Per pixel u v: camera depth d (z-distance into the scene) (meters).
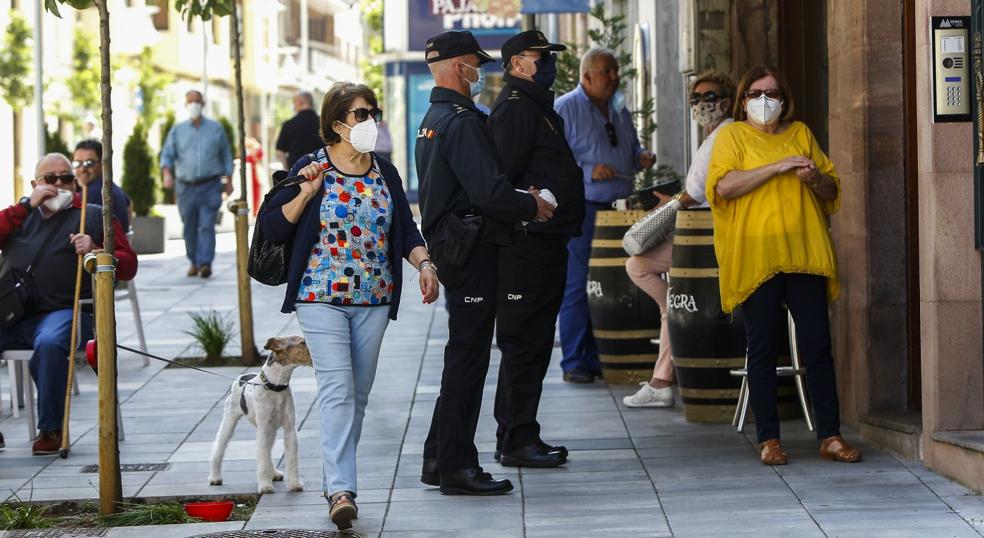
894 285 18.84
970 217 16.44
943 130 16.34
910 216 18.75
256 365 28.11
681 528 14.78
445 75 16.45
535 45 17.84
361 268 15.24
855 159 18.92
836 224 19.78
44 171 20.81
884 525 14.58
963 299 16.55
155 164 63.19
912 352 18.86
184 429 21.39
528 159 17.83
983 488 15.62
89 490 17.42
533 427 18.14
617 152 24.64
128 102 94.94
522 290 17.75
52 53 78.50
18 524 15.95
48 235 20.77
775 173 17.36
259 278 15.45
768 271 17.47
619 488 16.72
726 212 17.88
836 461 17.70
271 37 133.50
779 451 17.66
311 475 17.91
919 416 18.38
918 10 16.48
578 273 24.69
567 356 24.77
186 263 50.47
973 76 16.11
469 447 16.62
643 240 21.69
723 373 20.38
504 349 18.05
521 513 15.67
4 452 20.00
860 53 18.67
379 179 15.52
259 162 74.69
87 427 21.69
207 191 45.06
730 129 18.00
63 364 19.84
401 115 85.25
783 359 20.23
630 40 39.62
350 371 15.22
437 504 16.20
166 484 17.56
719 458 18.20
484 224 16.09
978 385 16.66
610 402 22.64
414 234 15.73
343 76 184.88
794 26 23.20
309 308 15.16
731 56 25.38
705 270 20.28
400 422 21.39
